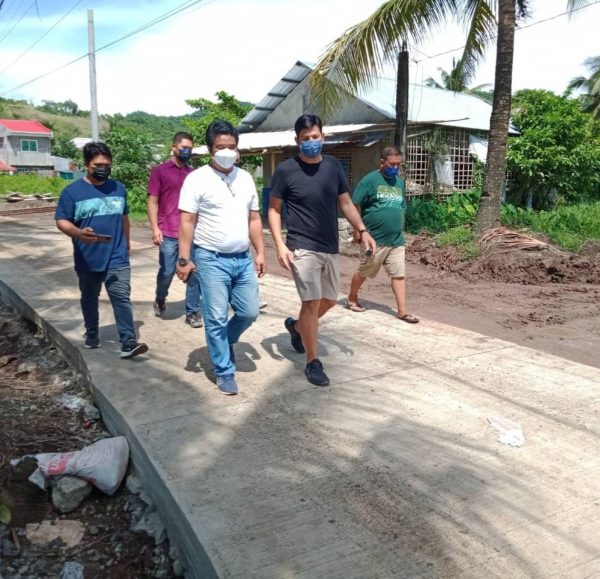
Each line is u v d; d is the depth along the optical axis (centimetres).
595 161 1897
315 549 262
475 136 1816
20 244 1187
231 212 401
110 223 464
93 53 2133
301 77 1819
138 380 445
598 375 459
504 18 1114
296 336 498
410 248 1184
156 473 323
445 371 468
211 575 254
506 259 1006
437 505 294
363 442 354
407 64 1385
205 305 409
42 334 625
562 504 296
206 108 2692
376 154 1645
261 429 370
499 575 248
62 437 408
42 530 325
